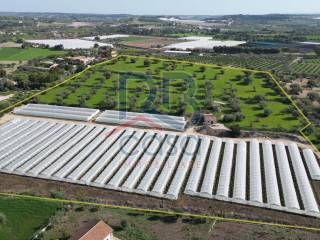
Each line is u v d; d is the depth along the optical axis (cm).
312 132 11375
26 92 15650
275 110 13500
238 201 7756
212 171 8931
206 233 6694
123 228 6781
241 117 12488
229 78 17900
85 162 9400
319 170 9062
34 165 9312
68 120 12412
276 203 7638
